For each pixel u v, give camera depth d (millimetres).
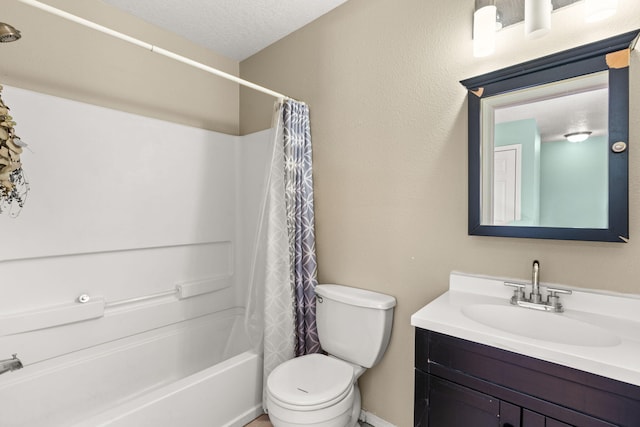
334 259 1940
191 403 1499
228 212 2432
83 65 1825
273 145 1904
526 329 1188
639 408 762
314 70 2039
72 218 1696
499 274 1357
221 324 2332
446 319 1105
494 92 1331
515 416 940
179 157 2146
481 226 1370
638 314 1069
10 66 1598
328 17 1957
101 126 1797
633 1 1080
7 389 1465
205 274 2293
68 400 1642
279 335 1819
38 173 1590
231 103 2557
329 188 1960
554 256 1231
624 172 1076
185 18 2033
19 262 1554
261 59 2398
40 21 1686
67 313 1650
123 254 1900
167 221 2084
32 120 1573
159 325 2023
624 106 1073
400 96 1645
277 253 1852
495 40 1352
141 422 1329
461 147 1451
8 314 1514
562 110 1194
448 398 1076
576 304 1175
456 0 1462
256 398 1798
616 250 1117
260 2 1871
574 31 1186
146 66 2080
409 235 1625
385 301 1583
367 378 1776
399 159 1652
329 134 1955
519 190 1285
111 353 1808
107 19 1913
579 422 840
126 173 1895
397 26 1653
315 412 1275
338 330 1699
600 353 848
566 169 1188
